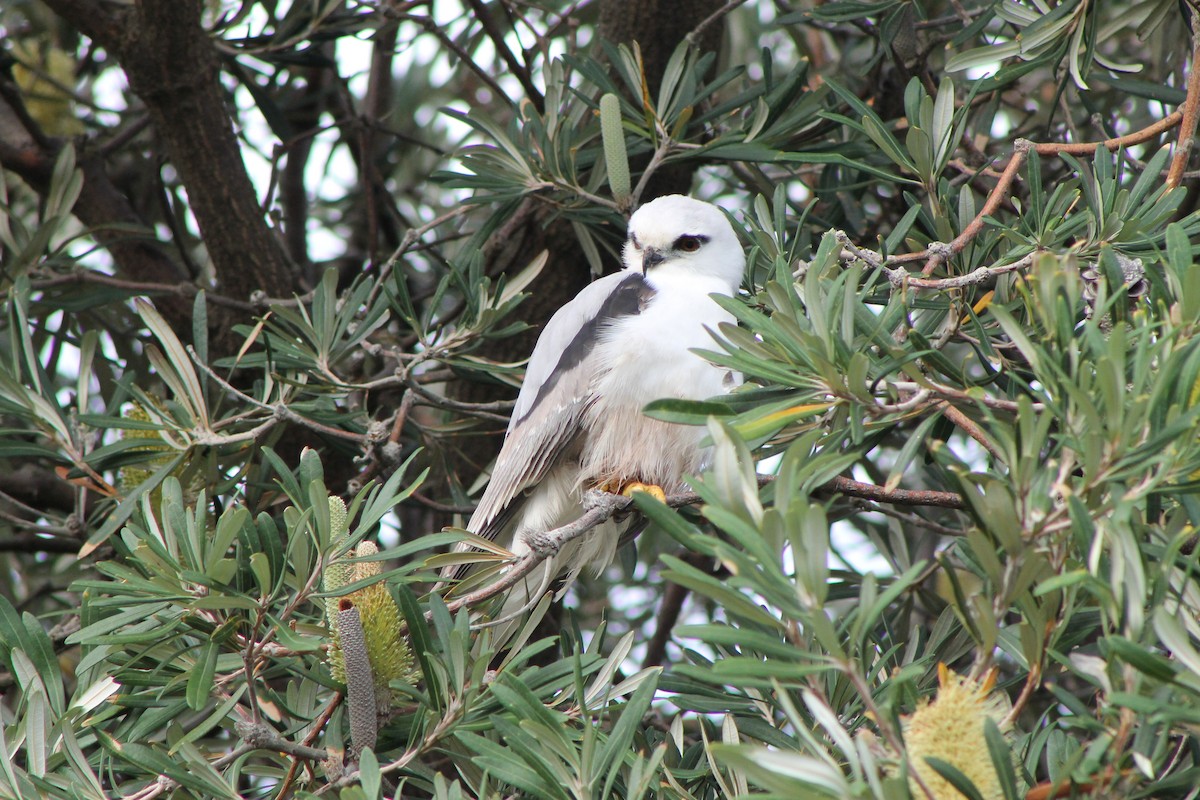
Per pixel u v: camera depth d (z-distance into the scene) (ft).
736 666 10.30
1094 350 11.70
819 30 36.78
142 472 22.79
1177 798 12.53
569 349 24.09
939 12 32.83
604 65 30.89
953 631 19.83
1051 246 18.03
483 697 16.02
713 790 18.10
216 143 30.30
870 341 14.38
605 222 27.89
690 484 11.59
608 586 35.99
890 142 20.81
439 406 24.63
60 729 15.87
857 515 27.73
